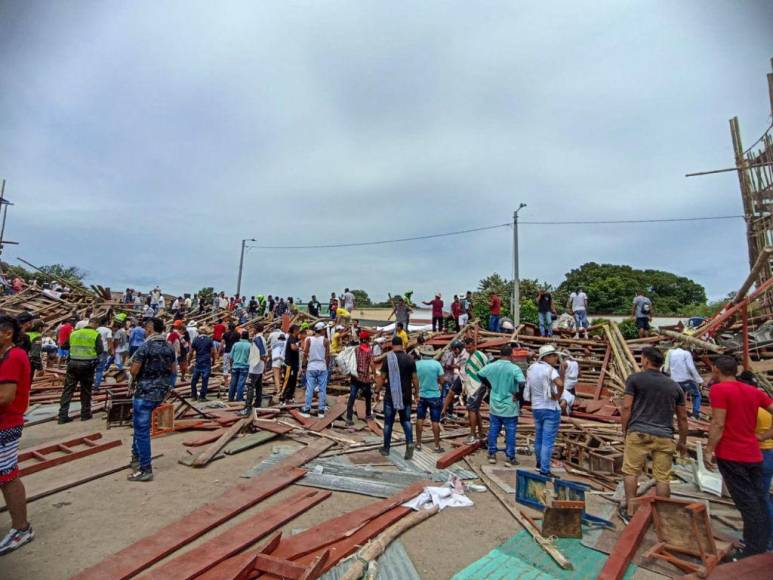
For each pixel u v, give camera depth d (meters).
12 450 3.92
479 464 6.71
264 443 7.51
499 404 6.75
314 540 4.02
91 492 5.26
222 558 3.70
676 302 47.38
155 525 4.42
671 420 4.64
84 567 3.65
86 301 23.98
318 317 25.22
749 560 3.67
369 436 8.25
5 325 3.93
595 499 5.35
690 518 3.96
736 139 15.03
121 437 7.60
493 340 14.96
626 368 11.98
